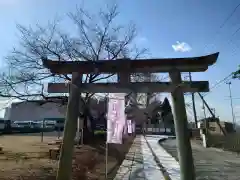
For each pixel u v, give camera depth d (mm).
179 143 6352
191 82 6781
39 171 9523
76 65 7000
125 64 6816
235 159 17766
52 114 49312
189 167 6152
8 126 35000
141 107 39000
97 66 6918
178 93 6668
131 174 11188
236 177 11477
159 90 6762
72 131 6680
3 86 16016
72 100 6891
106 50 17969
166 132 58938
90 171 10938
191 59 6645
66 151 6543
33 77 16469
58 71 7125
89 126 22656
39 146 17688
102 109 24062
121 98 9328
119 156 16625
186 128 6441
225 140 26297
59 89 7277
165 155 18719
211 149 24953
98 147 18078
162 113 62312
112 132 9297
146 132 58156
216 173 12445
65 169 6422
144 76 13703
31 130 39031
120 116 9258
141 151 21172
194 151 23156
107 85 6922
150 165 13844
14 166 10156
